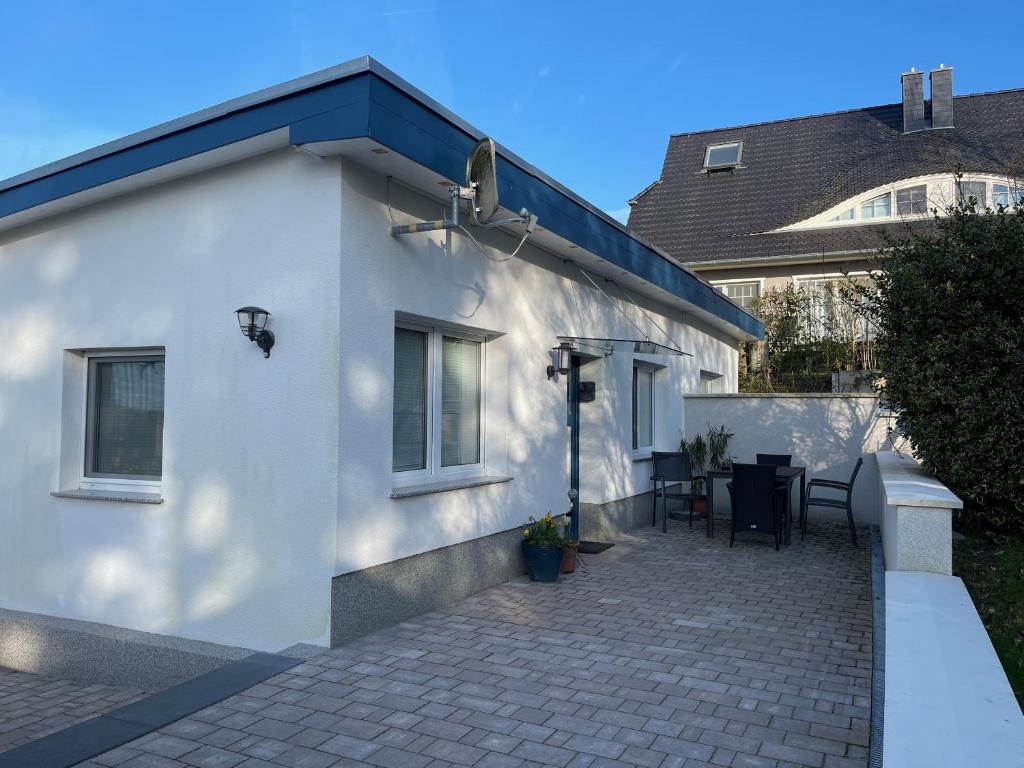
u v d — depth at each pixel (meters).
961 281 7.23
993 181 18.67
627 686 4.62
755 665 5.02
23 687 6.01
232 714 4.18
